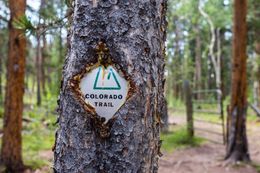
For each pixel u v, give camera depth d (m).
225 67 24.34
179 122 13.16
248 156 7.39
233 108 7.52
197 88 25.61
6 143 6.32
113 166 1.28
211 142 9.16
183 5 18.75
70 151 1.31
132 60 1.30
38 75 19.86
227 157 7.43
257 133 11.03
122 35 1.30
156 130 1.40
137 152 1.30
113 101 1.29
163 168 6.74
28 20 2.31
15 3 5.86
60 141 1.35
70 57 1.34
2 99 16.16
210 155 7.90
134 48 1.31
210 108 15.77
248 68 17.83
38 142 8.52
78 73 1.31
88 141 1.29
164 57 1.48
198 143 8.80
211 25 20.41
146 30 1.33
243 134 7.43
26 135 9.21
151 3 1.35
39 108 14.95
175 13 19.06
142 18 1.33
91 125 1.29
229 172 6.80
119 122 1.28
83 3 1.32
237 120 7.46
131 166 1.29
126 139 1.29
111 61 1.30
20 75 6.39
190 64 24.03
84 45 1.31
